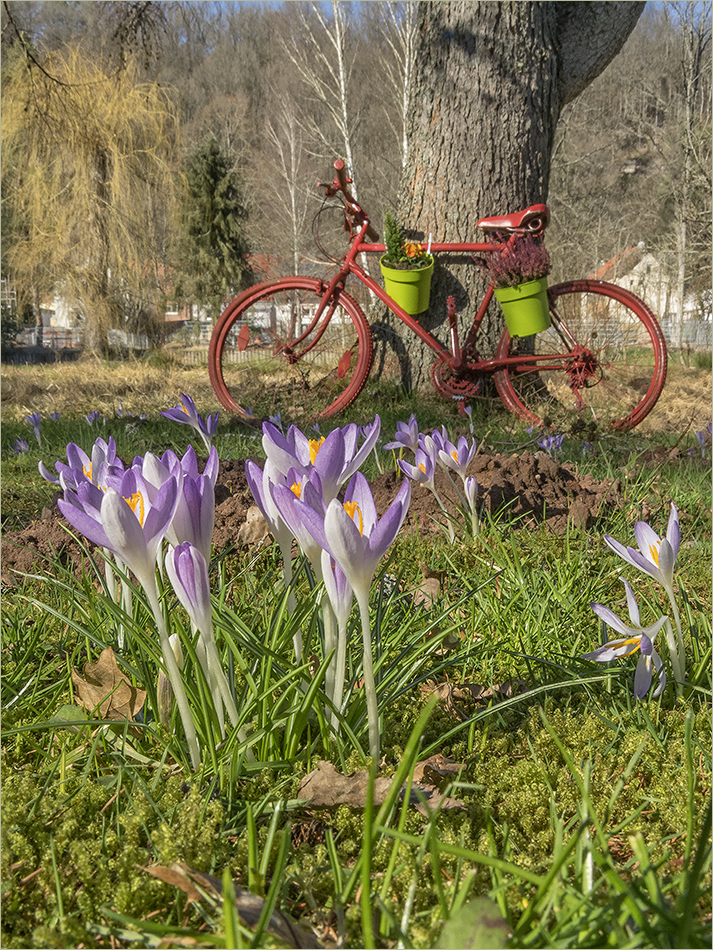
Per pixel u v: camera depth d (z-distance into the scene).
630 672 1.90
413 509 3.66
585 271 31.52
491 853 1.10
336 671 1.44
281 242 35.16
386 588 2.49
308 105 32.00
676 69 30.48
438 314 8.14
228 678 1.57
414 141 8.45
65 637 2.13
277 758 1.47
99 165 22.22
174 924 1.09
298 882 1.17
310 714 1.58
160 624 1.29
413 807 1.36
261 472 1.49
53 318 37.91
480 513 3.45
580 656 1.82
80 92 20.41
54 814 1.34
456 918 0.86
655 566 1.73
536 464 4.01
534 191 8.36
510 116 8.14
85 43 20.48
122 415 9.30
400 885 1.14
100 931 1.06
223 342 8.30
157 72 24.27
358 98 29.66
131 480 1.26
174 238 34.34
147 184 23.34
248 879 1.18
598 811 1.38
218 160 34.09
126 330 26.84
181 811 1.28
